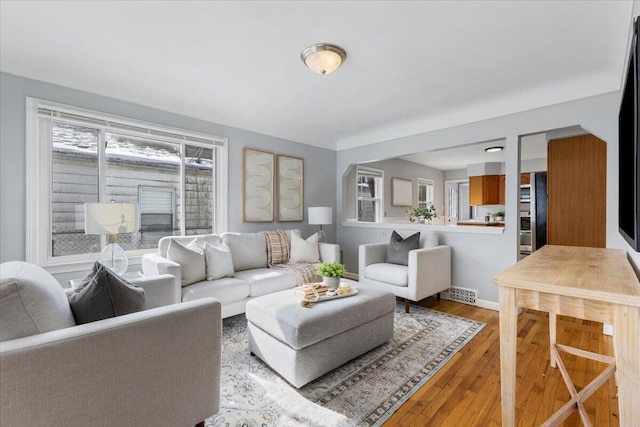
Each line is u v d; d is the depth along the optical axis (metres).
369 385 1.87
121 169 3.01
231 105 3.35
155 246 3.25
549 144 4.12
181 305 1.32
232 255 3.29
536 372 2.01
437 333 2.66
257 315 2.08
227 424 1.52
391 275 3.31
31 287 1.02
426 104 3.32
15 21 1.87
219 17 1.82
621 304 0.97
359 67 2.47
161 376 1.20
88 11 1.77
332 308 2.00
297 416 1.59
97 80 2.69
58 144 2.64
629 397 0.96
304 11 1.77
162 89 2.91
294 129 4.30
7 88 2.34
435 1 1.68
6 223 2.34
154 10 1.76
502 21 1.87
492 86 2.85
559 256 1.74
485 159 6.45
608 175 2.58
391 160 6.31
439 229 3.79
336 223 5.09
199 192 3.60
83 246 2.76
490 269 3.35
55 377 0.96
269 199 4.18
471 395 1.78
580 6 1.73
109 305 1.28
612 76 2.53
